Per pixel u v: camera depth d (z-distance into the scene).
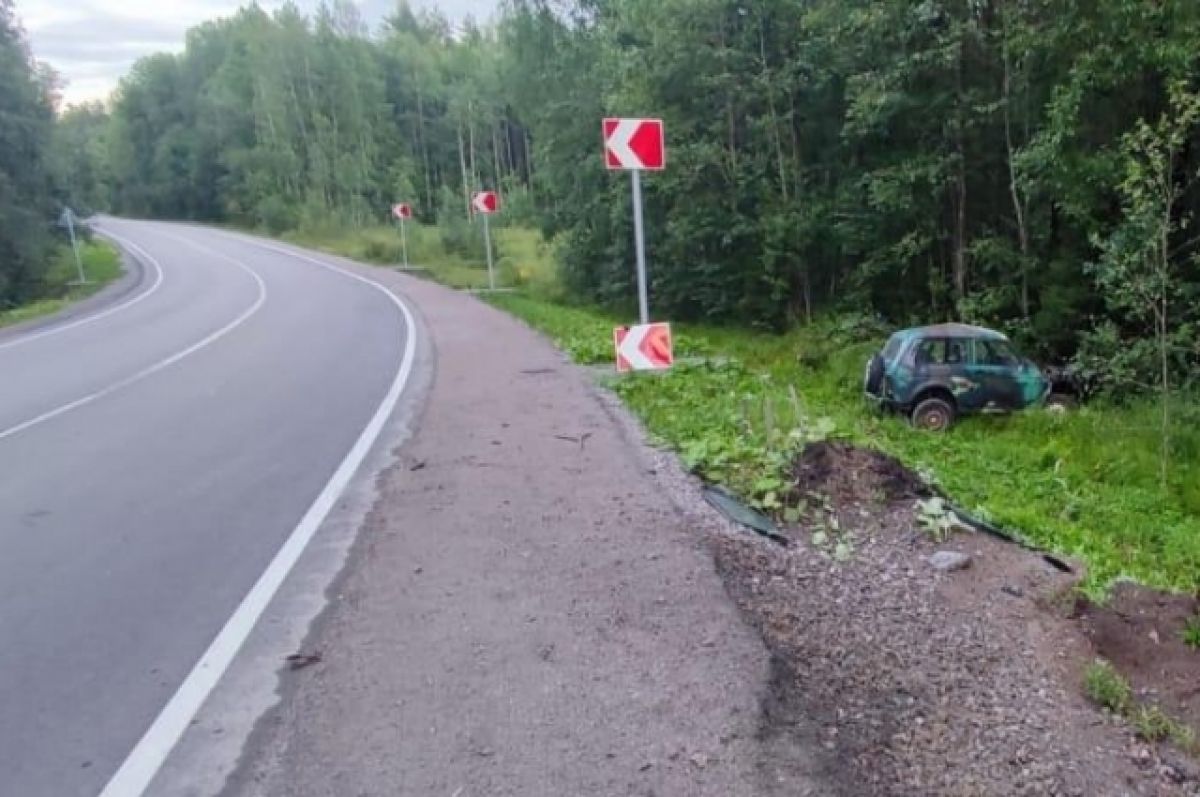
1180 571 6.49
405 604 4.34
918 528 5.59
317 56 69.19
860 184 18.62
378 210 67.94
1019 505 8.01
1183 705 3.83
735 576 4.63
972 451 10.76
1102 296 14.73
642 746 3.11
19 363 14.33
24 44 36.59
